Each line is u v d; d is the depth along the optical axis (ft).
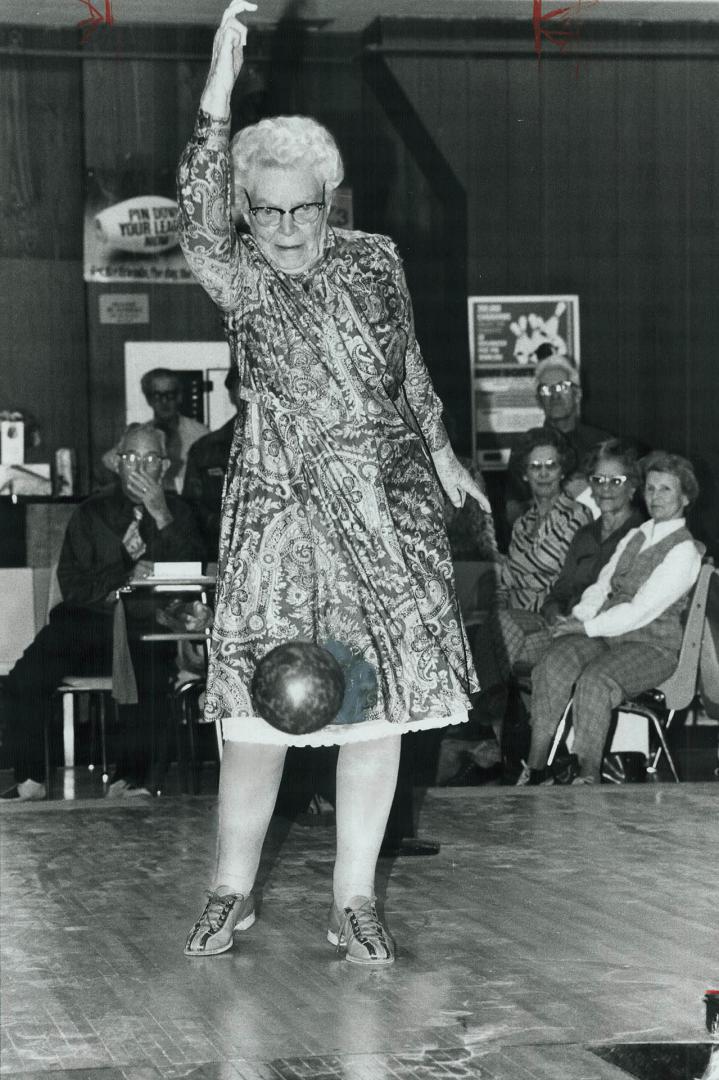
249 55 31.30
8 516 25.61
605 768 19.22
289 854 11.46
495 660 20.07
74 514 20.93
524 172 32.22
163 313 31.60
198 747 20.57
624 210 32.45
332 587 8.51
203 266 8.21
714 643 18.44
